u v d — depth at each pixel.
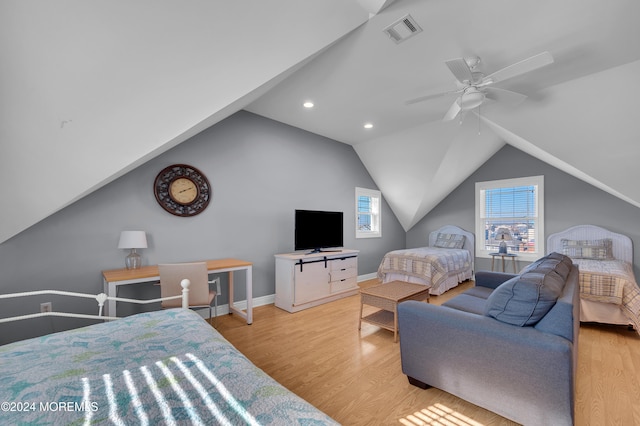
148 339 1.35
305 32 2.16
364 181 5.50
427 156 4.62
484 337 1.61
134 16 1.88
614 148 3.01
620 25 2.07
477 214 5.50
